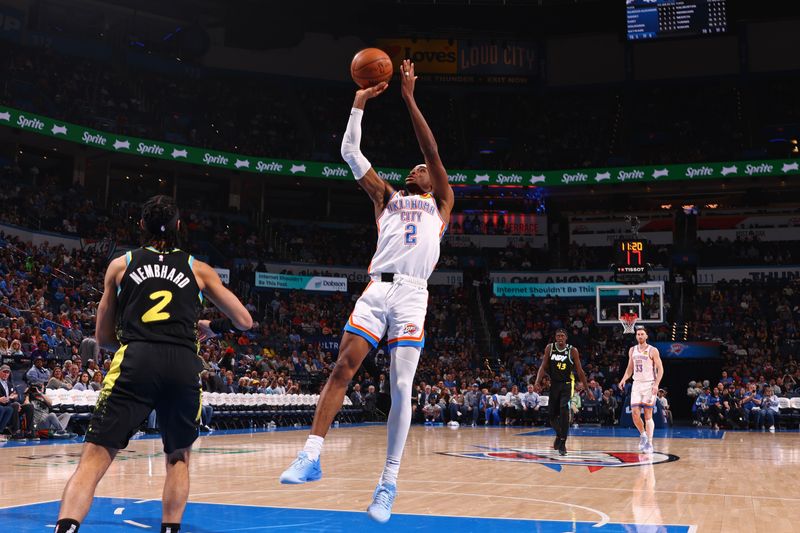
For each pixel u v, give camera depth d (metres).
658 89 38.53
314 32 37.97
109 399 3.45
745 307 31.06
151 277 3.67
